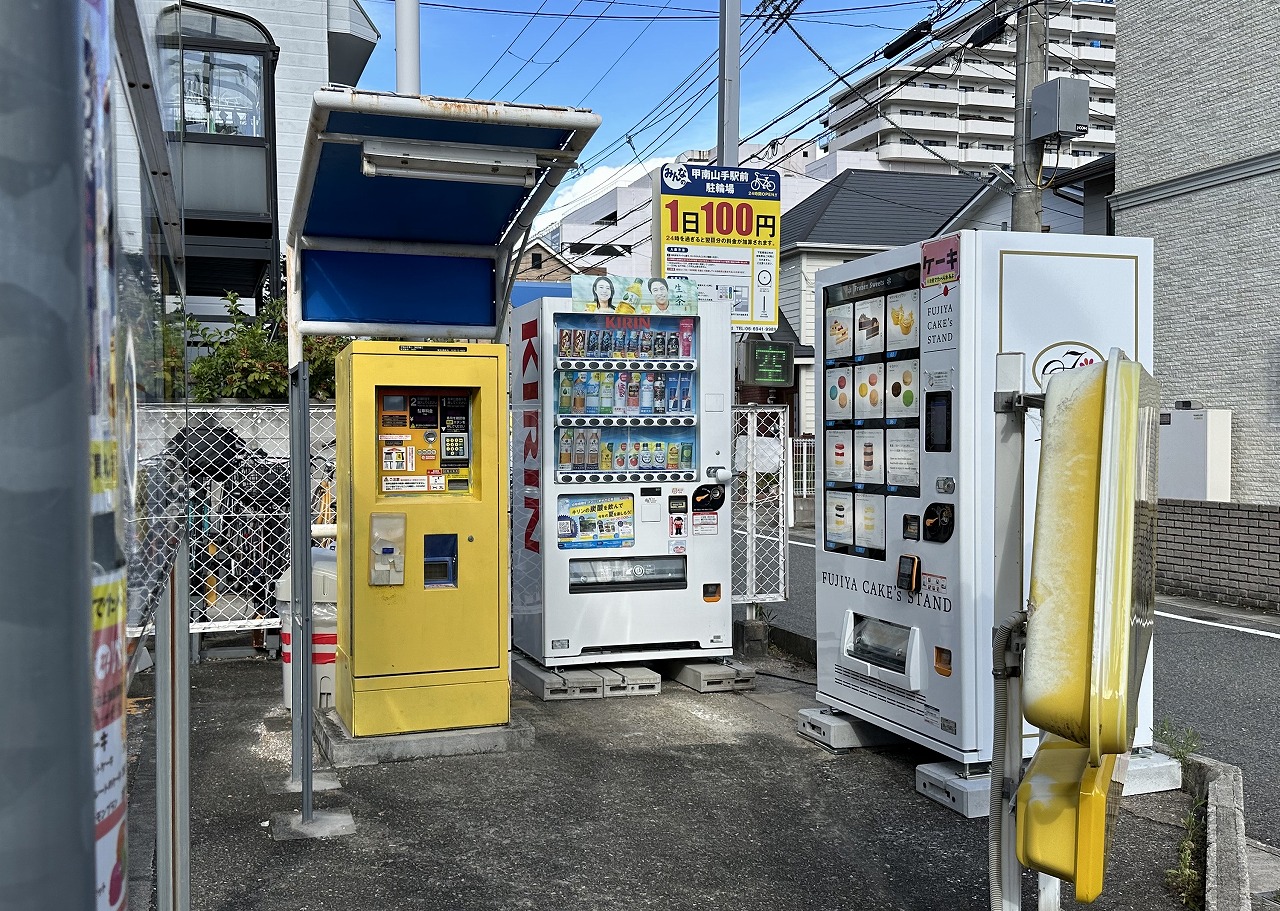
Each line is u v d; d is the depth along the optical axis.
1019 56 11.22
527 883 3.86
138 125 1.50
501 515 5.49
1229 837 3.86
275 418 8.01
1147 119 13.83
